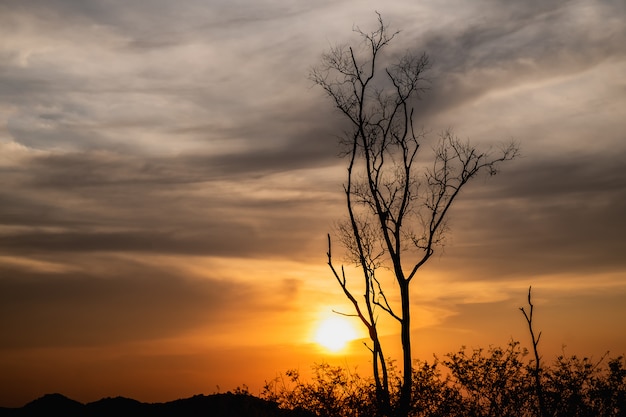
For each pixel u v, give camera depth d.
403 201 25.25
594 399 18.66
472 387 19.33
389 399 20.06
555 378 18.86
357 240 25.64
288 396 20.34
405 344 24.05
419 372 19.86
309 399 20.11
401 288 24.59
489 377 19.25
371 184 25.77
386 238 25.14
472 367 19.39
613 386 18.55
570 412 18.69
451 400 19.36
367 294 25.09
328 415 19.91
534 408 19.00
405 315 24.28
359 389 20.12
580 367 18.86
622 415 18.42
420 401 19.64
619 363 18.59
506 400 18.98
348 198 26.11
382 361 22.56
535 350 19.23
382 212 25.30
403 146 25.88
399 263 24.77
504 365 19.20
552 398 18.77
